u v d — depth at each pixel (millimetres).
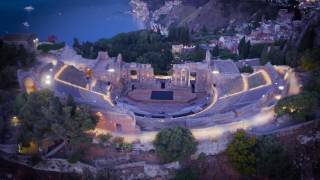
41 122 157500
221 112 175125
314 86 181875
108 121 165250
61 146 164250
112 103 190375
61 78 194250
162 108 196375
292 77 199625
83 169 157500
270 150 153625
